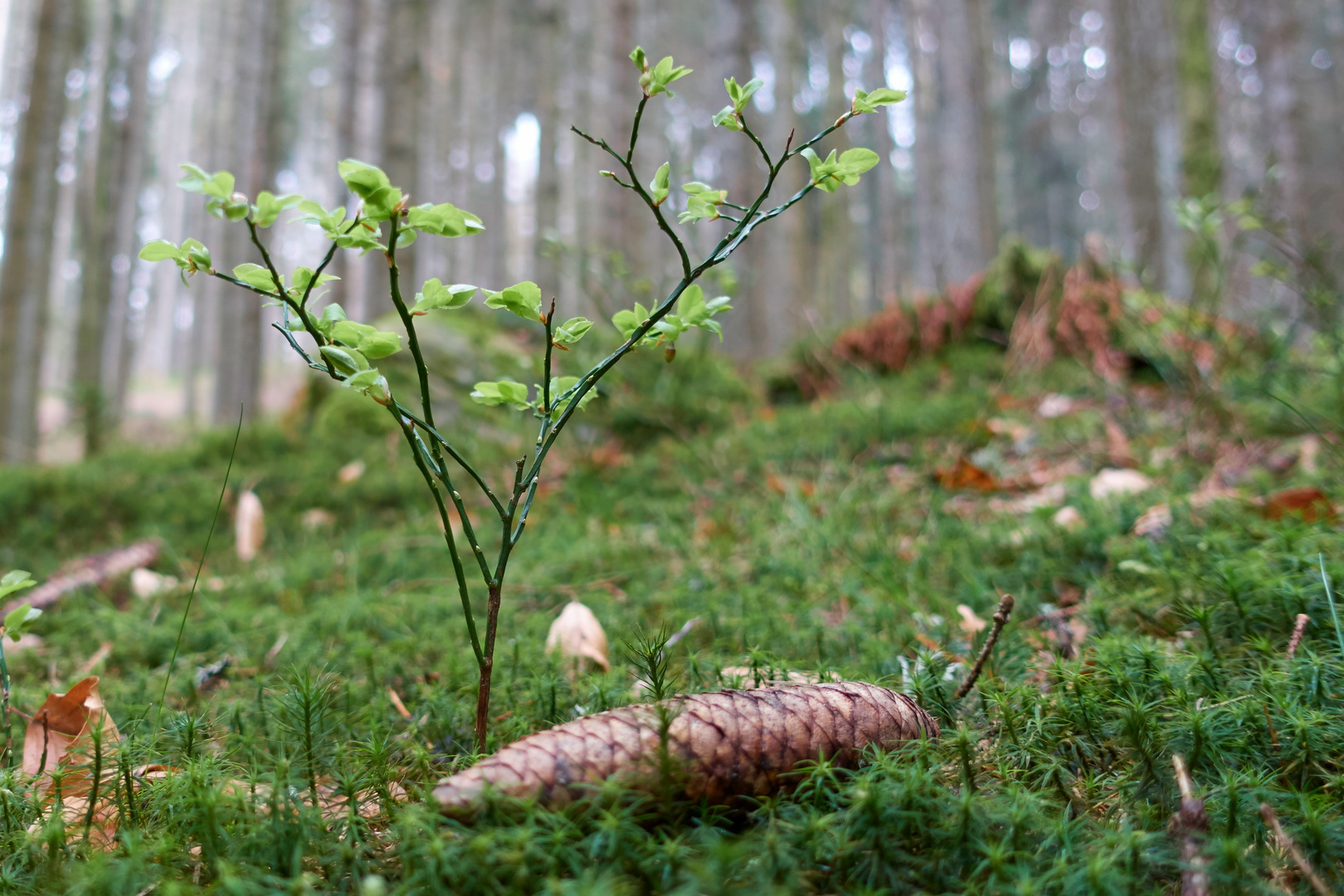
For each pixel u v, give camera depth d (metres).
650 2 25.91
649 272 12.17
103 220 18.12
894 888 0.95
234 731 1.51
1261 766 1.17
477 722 1.23
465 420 5.40
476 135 30.56
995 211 15.76
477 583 2.78
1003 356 6.48
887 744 1.17
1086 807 1.15
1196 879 0.93
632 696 1.50
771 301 14.77
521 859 0.89
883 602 2.14
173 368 37.97
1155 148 14.39
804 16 27.95
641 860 0.93
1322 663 1.33
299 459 5.11
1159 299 4.29
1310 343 3.95
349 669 1.94
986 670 1.63
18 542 3.98
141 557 3.51
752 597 2.24
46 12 10.95
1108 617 1.84
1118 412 4.24
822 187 1.19
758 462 4.27
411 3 12.61
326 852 1.04
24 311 12.43
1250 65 15.54
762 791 1.07
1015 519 2.75
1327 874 0.96
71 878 0.98
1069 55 29.27
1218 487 2.78
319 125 36.41
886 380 6.76
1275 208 3.86
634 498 3.96
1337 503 2.22
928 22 22.03
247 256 17.72
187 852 1.06
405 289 11.11
